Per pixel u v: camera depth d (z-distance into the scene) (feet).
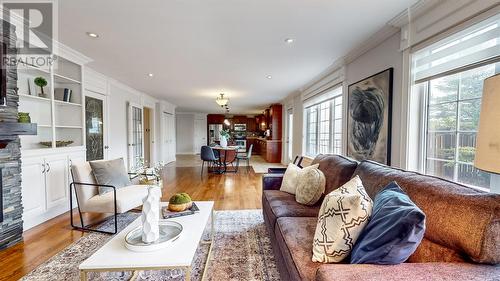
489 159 2.58
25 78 10.18
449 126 6.52
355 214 4.12
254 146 43.24
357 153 10.52
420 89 7.45
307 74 14.73
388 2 6.67
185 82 17.13
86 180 9.13
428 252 3.80
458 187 3.98
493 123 2.56
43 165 9.62
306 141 19.66
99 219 10.15
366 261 3.54
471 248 3.20
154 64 12.65
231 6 6.89
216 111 40.06
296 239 5.19
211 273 6.34
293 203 7.79
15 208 7.90
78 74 12.06
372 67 9.55
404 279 2.89
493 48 5.14
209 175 20.86
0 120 7.52
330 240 4.21
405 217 3.31
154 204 5.03
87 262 4.32
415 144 7.50
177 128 41.57
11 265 6.64
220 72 14.32
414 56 7.39
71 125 12.16
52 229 9.07
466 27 5.56
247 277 6.17
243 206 12.13
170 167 25.45
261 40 9.39
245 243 8.00
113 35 8.91
